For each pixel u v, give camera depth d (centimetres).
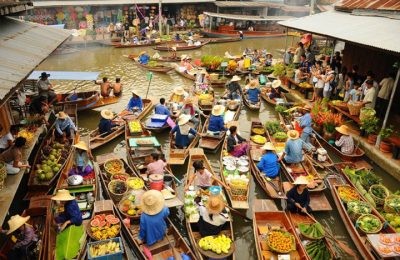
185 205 987
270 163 1125
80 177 1083
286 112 1648
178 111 1678
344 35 1498
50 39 1395
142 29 3847
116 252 791
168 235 902
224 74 2469
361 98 1453
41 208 944
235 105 1758
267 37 4109
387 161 1225
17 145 961
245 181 1080
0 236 817
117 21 3888
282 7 4334
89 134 1456
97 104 1791
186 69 2488
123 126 1525
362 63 1802
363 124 1327
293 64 2150
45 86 1655
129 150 1280
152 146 1276
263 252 841
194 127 1493
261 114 1800
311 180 1093
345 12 1966
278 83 1927
